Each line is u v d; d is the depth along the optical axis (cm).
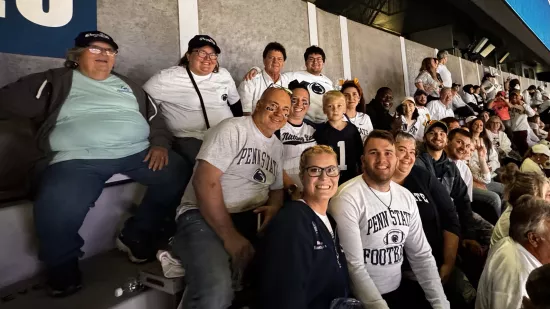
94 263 199
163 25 327
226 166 168
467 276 261
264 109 177
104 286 170
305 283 144
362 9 930
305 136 270
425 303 205
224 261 155
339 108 274
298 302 139
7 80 230
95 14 277
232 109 279
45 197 159
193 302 146
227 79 267
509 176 262
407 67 736
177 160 212
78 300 157
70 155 171
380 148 187
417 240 205
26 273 178
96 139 176
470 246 271
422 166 281
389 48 680
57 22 253
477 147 411
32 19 240
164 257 166
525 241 163
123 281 176
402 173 231
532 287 114
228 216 164
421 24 1145
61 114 176
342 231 184
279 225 150
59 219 159
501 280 162
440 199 241
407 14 1048
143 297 164
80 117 179
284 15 456
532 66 2059
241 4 401
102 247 216
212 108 252
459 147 323
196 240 160
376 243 190
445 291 230
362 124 332
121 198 225
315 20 504
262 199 191
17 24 233
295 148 259
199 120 248
